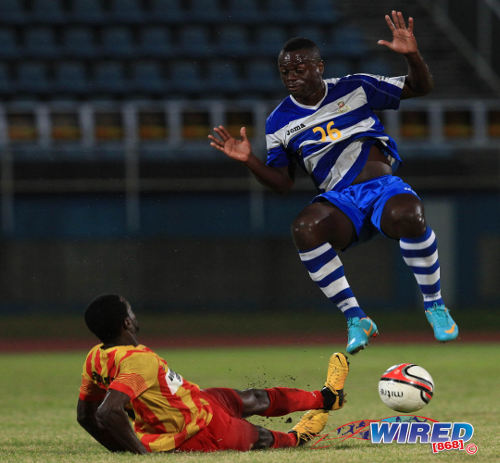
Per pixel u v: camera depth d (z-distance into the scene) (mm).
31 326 68625
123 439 15852
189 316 71875
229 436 16750
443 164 75438
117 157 73312
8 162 70250
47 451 18641
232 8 92188
